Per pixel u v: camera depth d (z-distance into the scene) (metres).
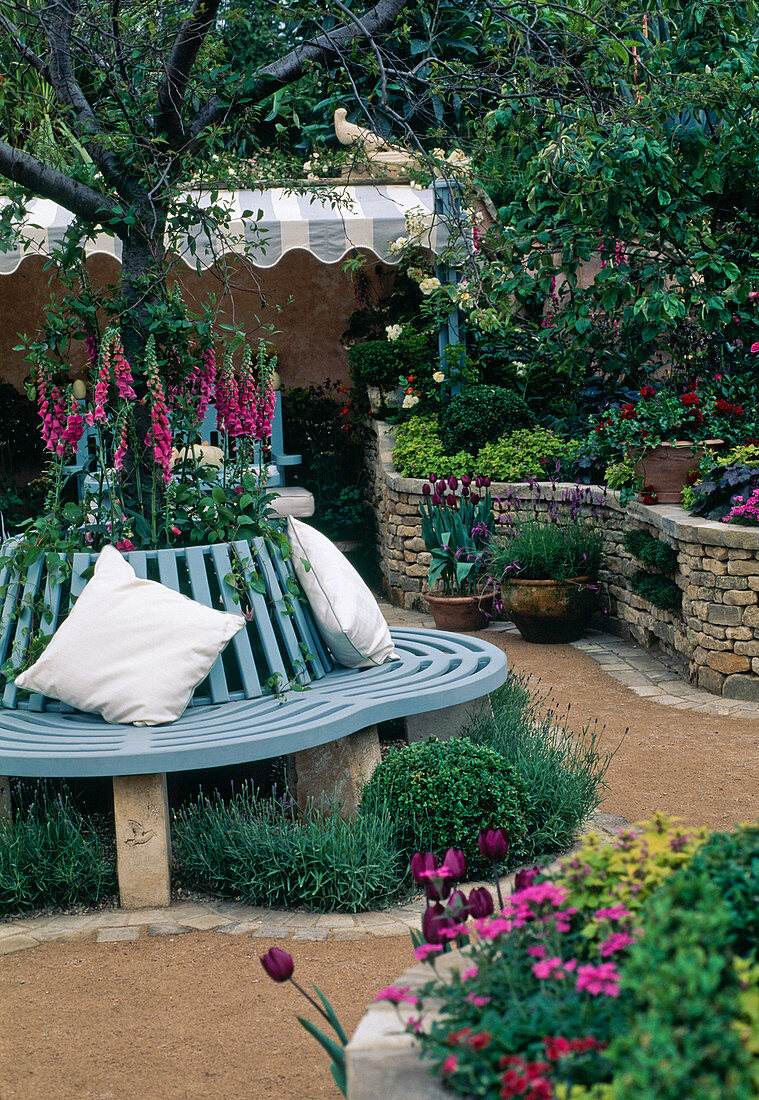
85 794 4.73
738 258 7.41
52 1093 2.60
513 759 4.58
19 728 4.17
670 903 1.68
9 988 3.21
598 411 10.24
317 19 5.28
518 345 10.77
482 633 8.80
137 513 4.97
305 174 5.98
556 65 5.83
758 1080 1.35
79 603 4.31
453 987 1.81
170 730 4.05
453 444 9.83
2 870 3.80
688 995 1.44
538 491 8.91
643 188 6.21
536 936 1.96
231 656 4.85
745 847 2.02
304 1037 2.84
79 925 3.68
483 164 6.49
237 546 4.68
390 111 5.21
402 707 4.38
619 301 7.05
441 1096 1.63
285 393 12.38
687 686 6.90
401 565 10.01
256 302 12.46
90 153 5.27
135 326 5.07
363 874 3.77
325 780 4.28
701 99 5.93
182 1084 2.62
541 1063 1.49
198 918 3.72
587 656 7.84
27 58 5.44
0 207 5.80
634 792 4.91
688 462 7.59
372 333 12.55
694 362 9.08
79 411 4.84
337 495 11.88
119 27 5.33
